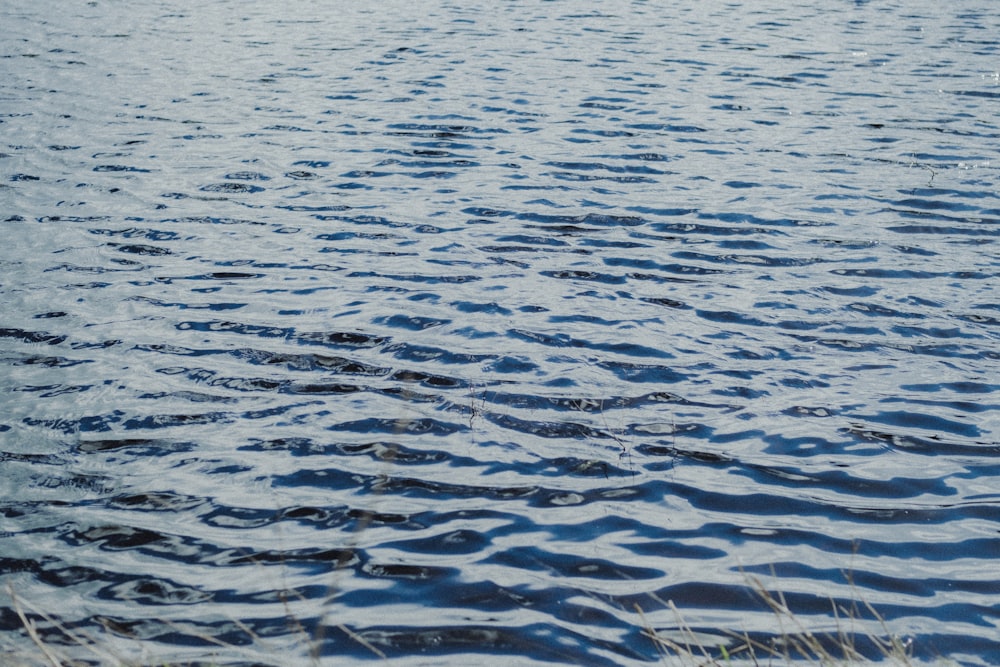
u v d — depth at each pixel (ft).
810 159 44.96
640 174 42.86
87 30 73.97
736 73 60.85
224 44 69.46
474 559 18.62
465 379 25.50
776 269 33.04
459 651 16.17
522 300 30.42
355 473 21.49
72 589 17.79
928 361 26.66
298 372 25.95
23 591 17.70
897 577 18.17
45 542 19.15
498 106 53.21
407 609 17.24
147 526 19.69
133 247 34.60
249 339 27.81
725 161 44.65
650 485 21.06
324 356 26.78
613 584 17.92
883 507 20.35
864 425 23.48
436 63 63.21
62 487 20.97
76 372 25.86
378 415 23.80
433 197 39.93
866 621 16.94
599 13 82.43
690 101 54.49
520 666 15.80
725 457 22.15
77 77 59.16
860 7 85.76
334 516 20.02
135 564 18.52
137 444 22.59
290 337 27.94
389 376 25.70
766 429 23.29
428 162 44.29
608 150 46.09
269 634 16.58
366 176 42.47
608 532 19.49
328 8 85.71
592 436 22.95
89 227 36.37
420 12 83.25
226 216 37.73
